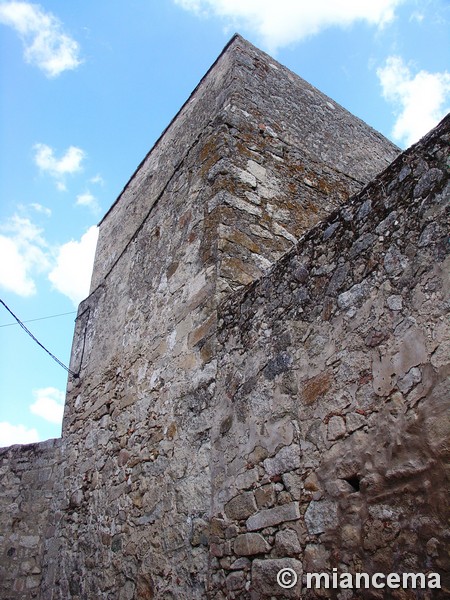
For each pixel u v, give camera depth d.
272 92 5.57
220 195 4.37
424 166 2.47
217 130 4.85
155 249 5.20
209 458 3.35
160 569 3.47
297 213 4.77
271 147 5.09
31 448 6.41
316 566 2.36
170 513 3.56
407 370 2.23
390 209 2.60
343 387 2.53
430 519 1.96
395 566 2.02
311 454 2.59
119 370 5.13
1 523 6.03
